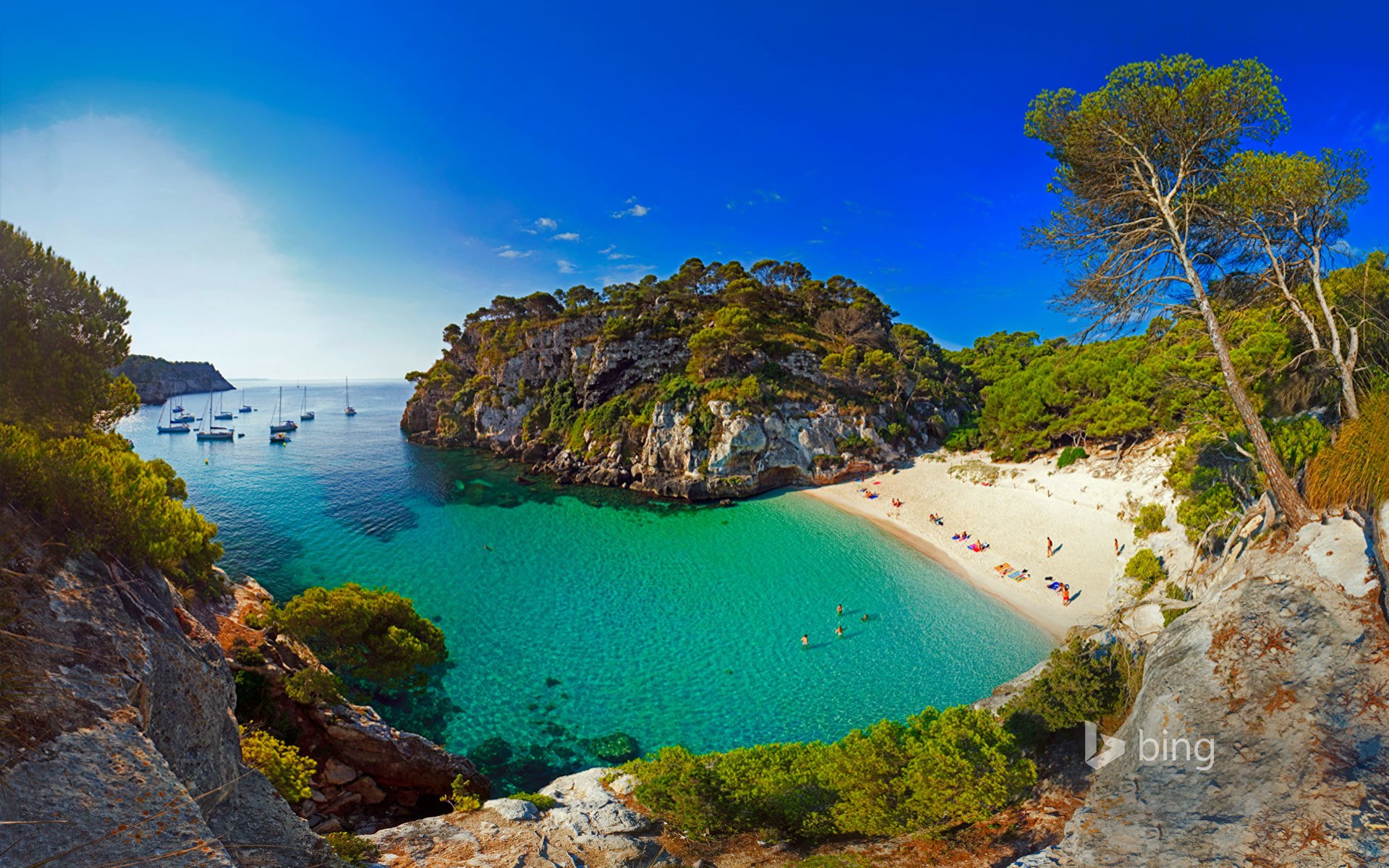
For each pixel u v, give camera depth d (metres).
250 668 21.69
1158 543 36.38
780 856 14.60
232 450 104.94
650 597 41.84
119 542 10.77
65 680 7.00
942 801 13.82
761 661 33.34
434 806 22.20
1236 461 32.59
